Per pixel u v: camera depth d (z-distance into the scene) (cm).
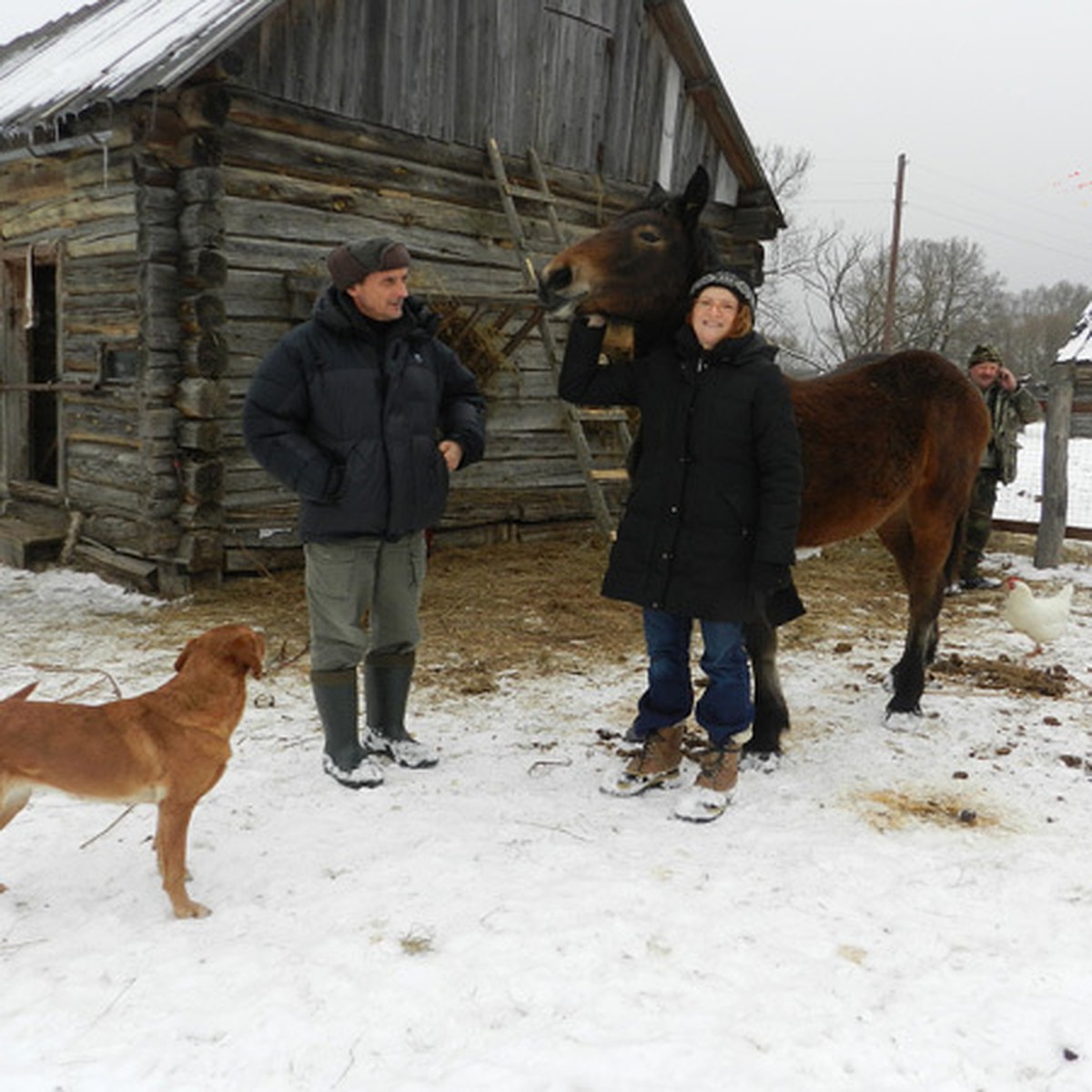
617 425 976
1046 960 284
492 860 329
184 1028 244
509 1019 251
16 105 760
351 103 768
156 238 694
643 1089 227
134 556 753
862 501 439
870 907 310
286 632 622
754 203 1070
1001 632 667
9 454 888
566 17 906
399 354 374
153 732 285
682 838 353
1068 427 888
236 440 735
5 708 284
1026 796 398
